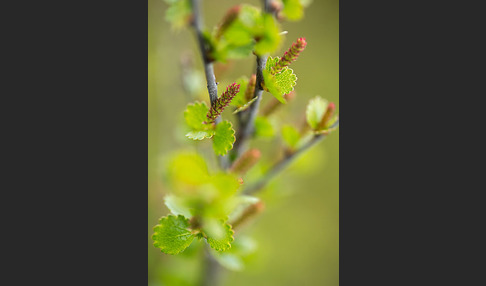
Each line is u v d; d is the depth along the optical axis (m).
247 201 0.27
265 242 0.35
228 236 0.26
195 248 0.30
